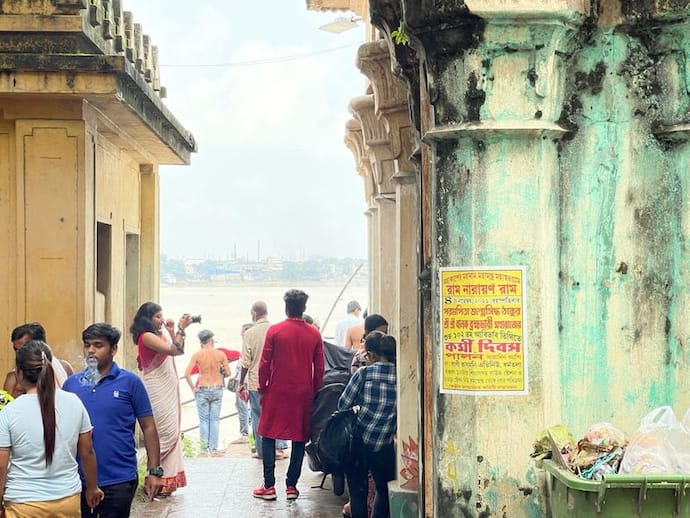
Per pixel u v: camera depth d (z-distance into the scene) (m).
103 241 10.72
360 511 8.66
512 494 5.09
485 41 4.99
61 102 8.88
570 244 5.20
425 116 5.57
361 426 8.49
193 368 15.55
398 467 8.34
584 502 4.44
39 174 8.95
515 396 5.09
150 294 12.83
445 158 5.21
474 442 5.12
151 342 10.30
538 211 5.10
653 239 5.18
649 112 5.16
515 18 4.90
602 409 5.19
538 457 4.95
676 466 4.49
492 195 5.11
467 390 5.13
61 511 5.89
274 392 10.30
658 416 4.65
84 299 8.98
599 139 5.18
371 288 13.80
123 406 6.79
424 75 5.48
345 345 14.66
